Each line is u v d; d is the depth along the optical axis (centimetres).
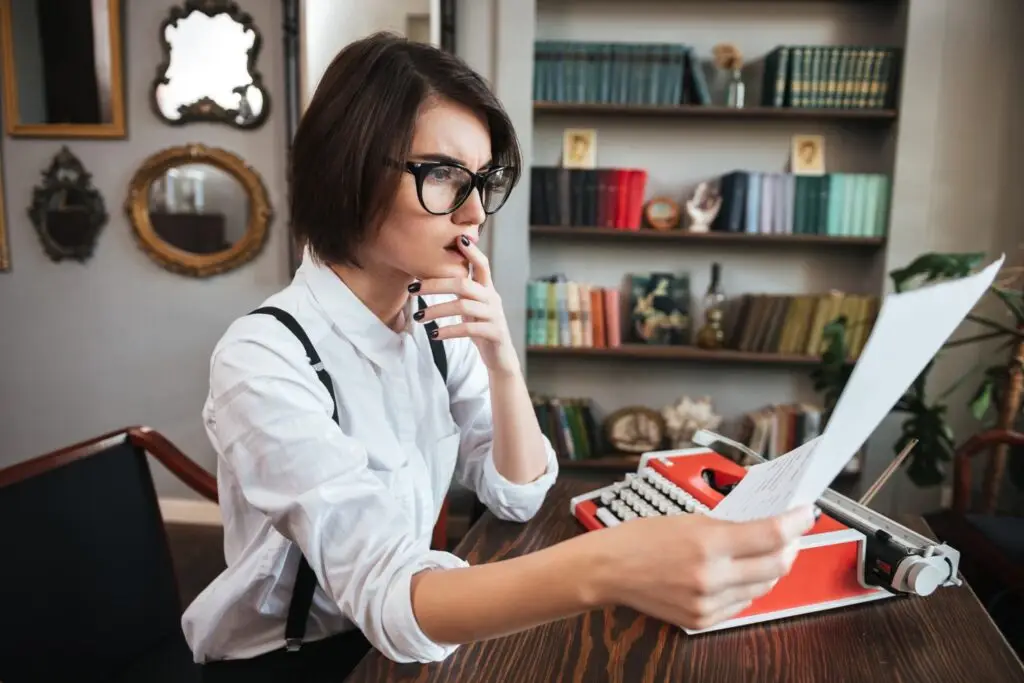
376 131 79
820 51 288
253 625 107
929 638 89
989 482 261
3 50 303
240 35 298
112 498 125
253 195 304
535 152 320
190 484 133
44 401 327
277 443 83
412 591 70
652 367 332
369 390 99
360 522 80
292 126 296
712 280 313
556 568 61
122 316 319
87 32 300
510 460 115
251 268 312
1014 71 290
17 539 108
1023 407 285
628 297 328
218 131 304
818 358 297
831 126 311
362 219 83
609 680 79
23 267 319
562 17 313
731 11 309
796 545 56
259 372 86
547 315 305
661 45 290
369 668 82
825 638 88
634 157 319
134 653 126
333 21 292
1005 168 296
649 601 57
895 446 262
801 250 319
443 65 81
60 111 305
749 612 91
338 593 78
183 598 255
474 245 88
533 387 336
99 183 311
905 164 289
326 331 96
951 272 240
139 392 324
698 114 294
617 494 125
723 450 316
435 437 112
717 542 54
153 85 301
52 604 111
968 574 212
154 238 308
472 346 125
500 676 80
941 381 309
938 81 283
